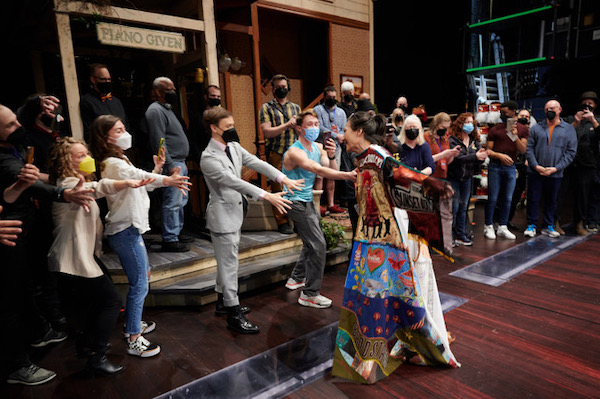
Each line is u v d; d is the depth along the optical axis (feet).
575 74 22.88
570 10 21.08
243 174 19.31
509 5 23.29
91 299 7.42
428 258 7.39
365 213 7.25
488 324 9.25
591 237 16.10
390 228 6.97
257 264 12.54
